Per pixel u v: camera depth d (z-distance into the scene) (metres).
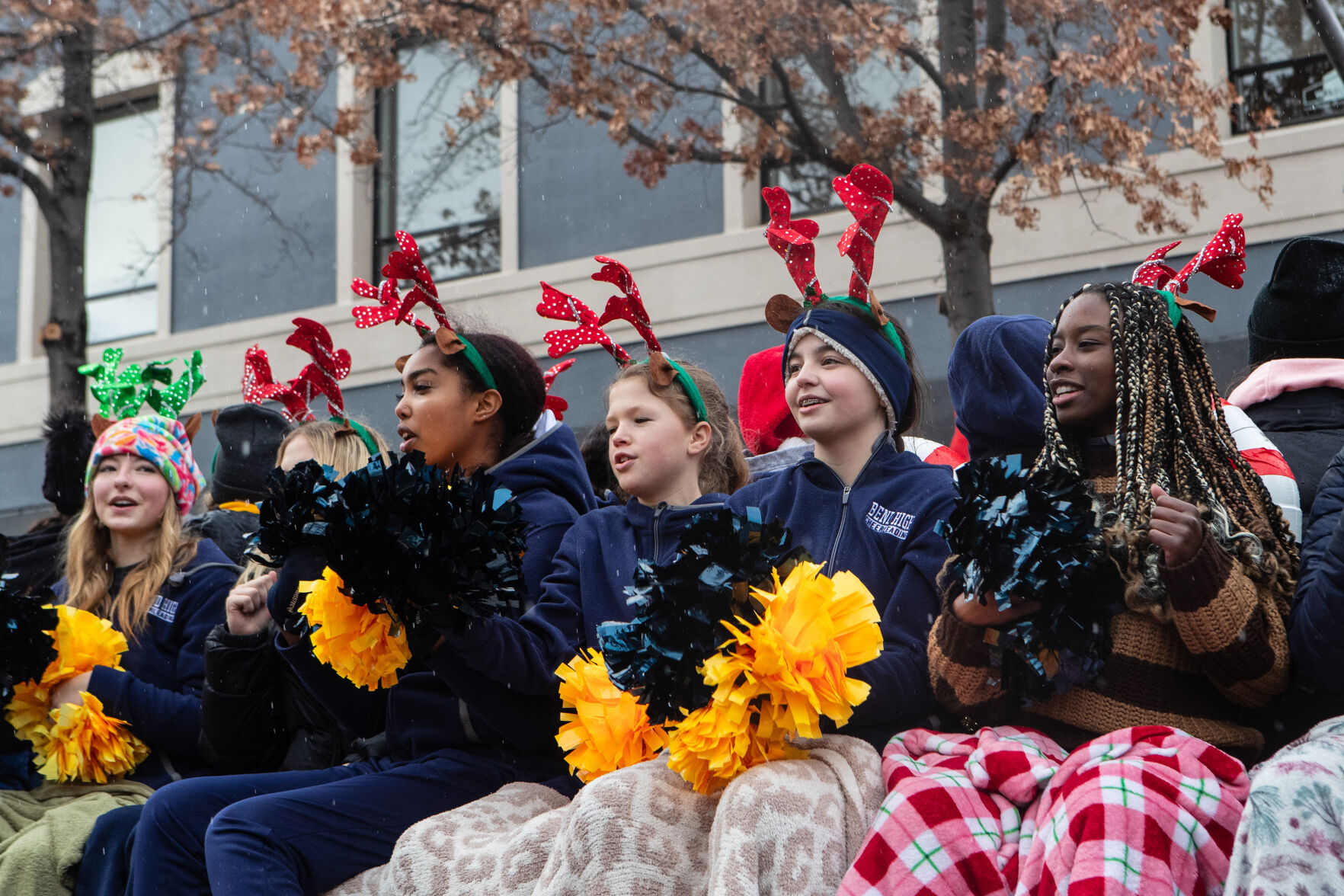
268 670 3.44
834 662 2.40
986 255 8.48
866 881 2.26
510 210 12.25
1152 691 2.53
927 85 10.05
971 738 2.57
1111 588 2.38
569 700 2.74
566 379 11.72
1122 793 2.17
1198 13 8.13
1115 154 8.43
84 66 10.88
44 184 10.77
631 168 9.71
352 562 2.58
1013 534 2.32
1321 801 2.10
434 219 12.66
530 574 3.23
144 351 13.38
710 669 2.36
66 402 10.48
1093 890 2.07
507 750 3.06
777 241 3.16
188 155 11.66
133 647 3.83
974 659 2.50
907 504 2.93
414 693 3.14
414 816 2.96
